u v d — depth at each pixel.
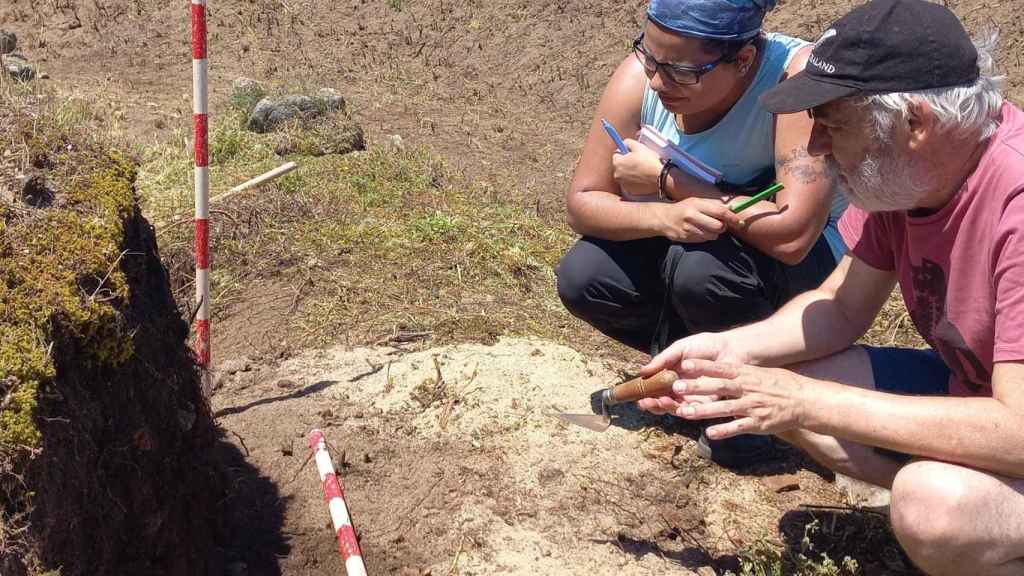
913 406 2.37
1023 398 2.27
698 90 2.92
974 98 2.23
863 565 2.98
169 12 8.82
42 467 1.98
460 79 7.96
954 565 2.42
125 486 2.39
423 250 4.83
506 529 3.08
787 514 3.20
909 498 2.41
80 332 2.24
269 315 4.26
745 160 3.17
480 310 4.32
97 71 7.80
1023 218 2.23
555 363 3.87
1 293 2.15
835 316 2.86
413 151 6.23
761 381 2.46
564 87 7.72
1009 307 2.26
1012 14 7.05
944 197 2.39
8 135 2.78
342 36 8.59
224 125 6.48
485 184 5.82
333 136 6.18
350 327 4.16
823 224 3.07
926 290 2.57
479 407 3.59
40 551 1.93
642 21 8.24
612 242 3.44
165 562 2.58
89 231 2.48
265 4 9.02
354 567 2.79
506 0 8.76
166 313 2.87
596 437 3.47
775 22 7.59
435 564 2.96
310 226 5.00
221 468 3.09
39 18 8.68
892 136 2.27
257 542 3.05
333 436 3.46
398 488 3.25
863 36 2.24
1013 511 2.35
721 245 3.23
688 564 2.97
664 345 3.48
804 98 2.28
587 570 2.94
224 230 4.87
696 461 3.41
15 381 1.99
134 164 2.97
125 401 2.44
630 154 3.21
